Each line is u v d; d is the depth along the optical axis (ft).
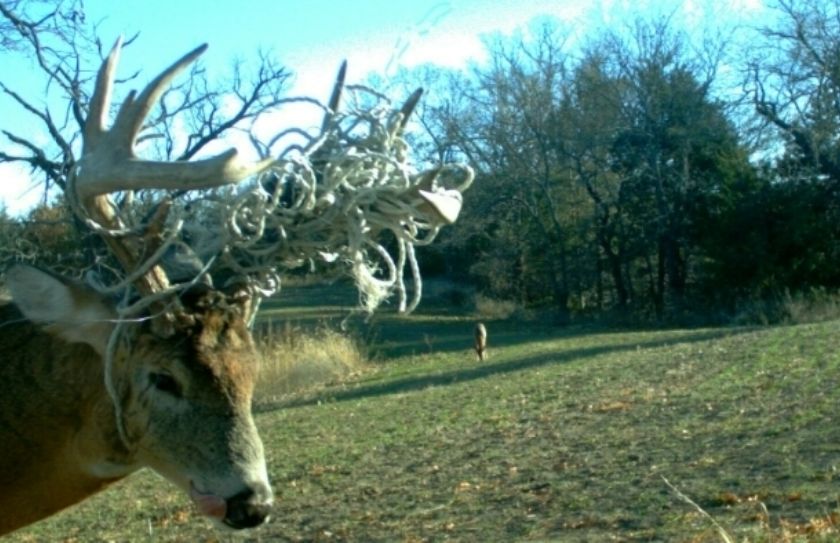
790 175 135.33
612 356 74.02
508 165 156.35
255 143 15.55
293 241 15.47
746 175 133.90
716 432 37.65
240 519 14.74
